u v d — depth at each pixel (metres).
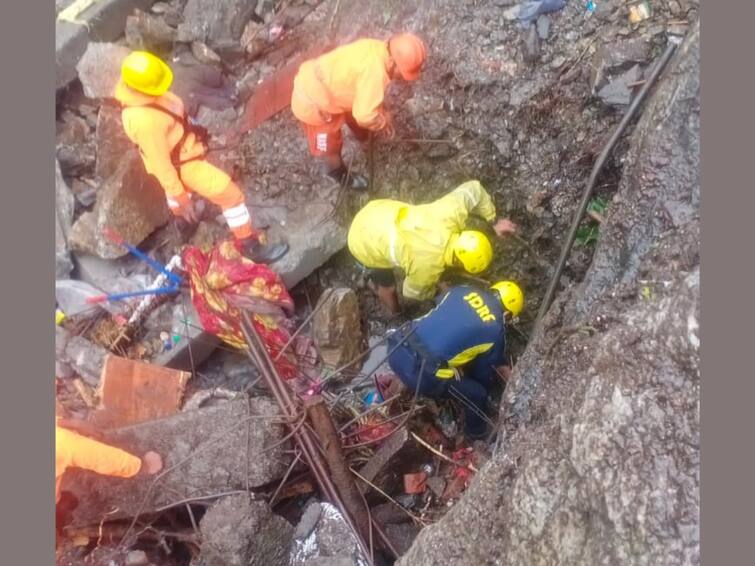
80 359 5.36
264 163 6.05
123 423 5.11
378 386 5.70
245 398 5.07
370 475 5.09
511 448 4.20
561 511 3.67
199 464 4.87
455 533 4.15
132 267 5.82
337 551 4.73
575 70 5.25
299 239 5.77
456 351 5.09
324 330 5.71
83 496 4.78
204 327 5.57
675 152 4.42
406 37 4.95
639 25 5.09
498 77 5.47
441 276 5.86
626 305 4.23
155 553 4.91
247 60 6.24
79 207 5.83
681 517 3.34
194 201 5.84
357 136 5.80
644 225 4.51
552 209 5.50
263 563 4.63
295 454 5.04
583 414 3.72
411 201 5.90
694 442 3.44
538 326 5.20
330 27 6.08
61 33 5.92
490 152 5.59
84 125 6.00
